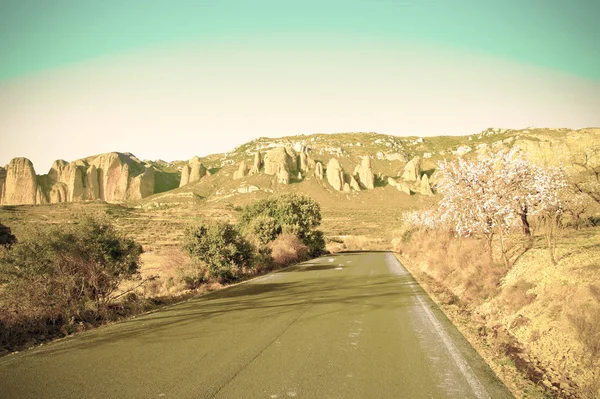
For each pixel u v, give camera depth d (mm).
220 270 17625
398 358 6406
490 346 7328
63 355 6559
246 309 10805
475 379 5488
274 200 39219
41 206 97500
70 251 10094
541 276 10156
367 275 19609
